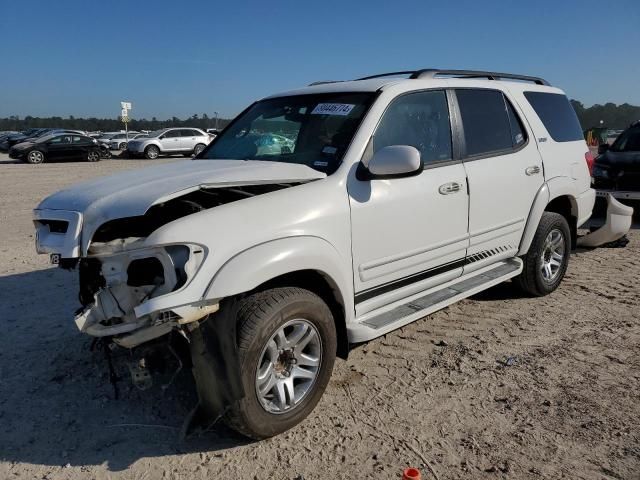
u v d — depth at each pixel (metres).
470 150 4.51
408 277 4.00
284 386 3.18
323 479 2.85
